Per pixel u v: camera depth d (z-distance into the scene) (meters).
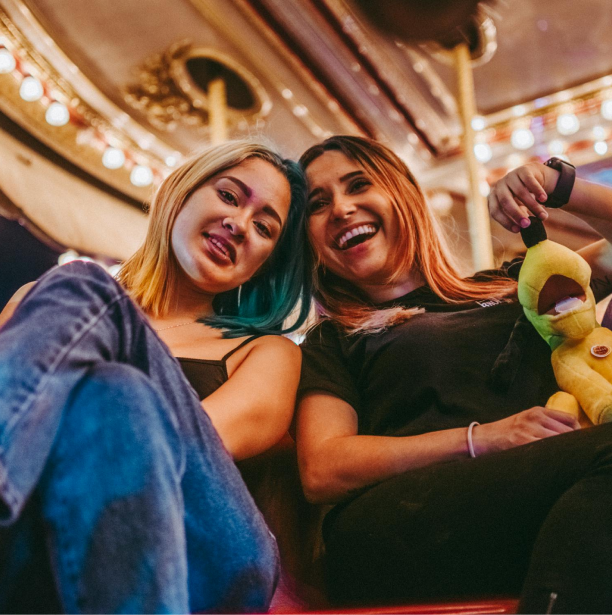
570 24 3.89
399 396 1.15
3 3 3.53
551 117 4.51
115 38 3.84
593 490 0.68
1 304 4.24
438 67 4.10
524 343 1.15
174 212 1.30
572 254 1.09
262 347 1.24
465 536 0.83
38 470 0.54
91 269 0.67
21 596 0.58
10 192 3.94
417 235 1.42
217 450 0.75
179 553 0.58
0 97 3.84
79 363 0.59
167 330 1.28
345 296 1.47
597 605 0.60
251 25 3.77
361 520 0.93
